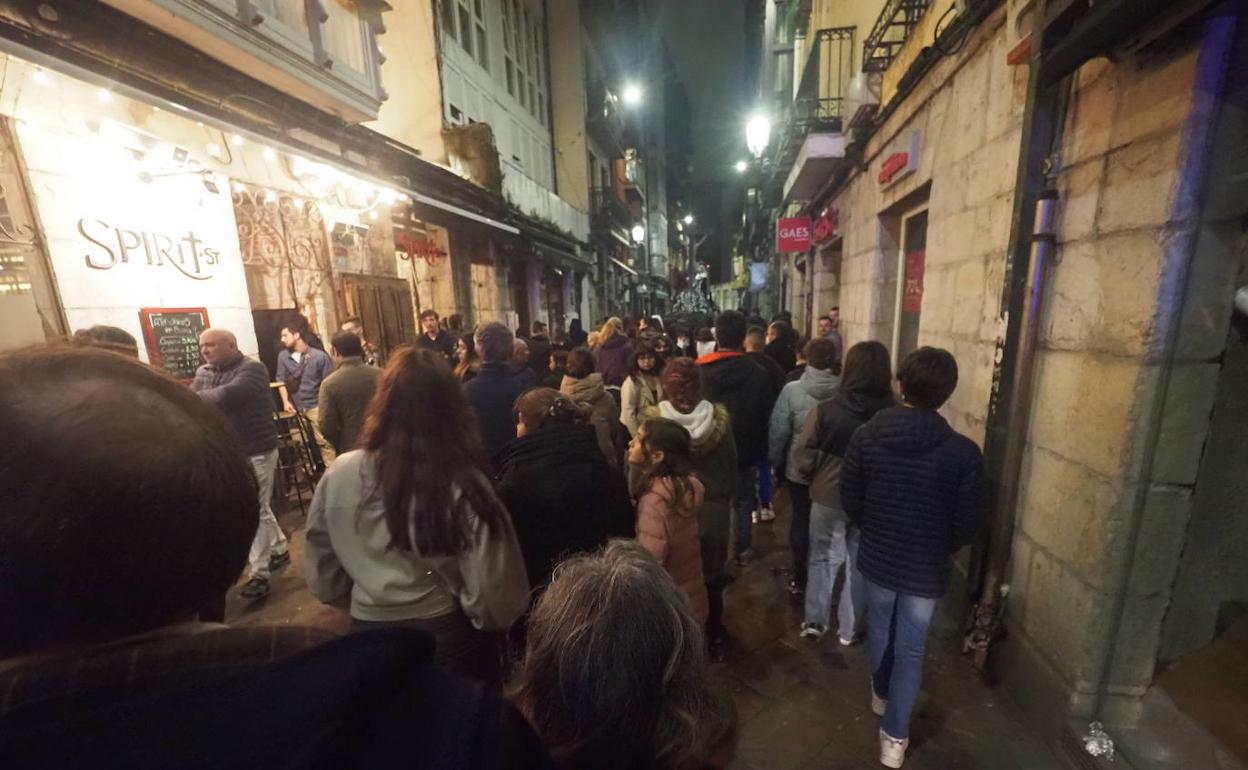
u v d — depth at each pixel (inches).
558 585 33.8
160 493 15.9
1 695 12.9
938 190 133.0
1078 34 69.5
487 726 16.4
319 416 131.4
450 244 323.0
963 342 117.0
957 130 121.4
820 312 358.6
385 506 53.7
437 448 54.6
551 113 598.9
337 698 14.3
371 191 218.7
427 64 320.5
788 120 295.1
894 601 78.2
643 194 1063.0
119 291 130.9
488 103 407.2
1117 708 74.0
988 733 84.0
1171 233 62.4
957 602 109.6
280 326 194.4
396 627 17.5
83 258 123.4
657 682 29.2
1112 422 70.4
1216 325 63.6
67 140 120.3
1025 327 89.0
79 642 15.6
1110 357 71.1
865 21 219.8
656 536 77.9
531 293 475.2
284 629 18.0
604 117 663.1
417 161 250.5
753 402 132.4
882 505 76.1
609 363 211.6
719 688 32.4
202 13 132.6
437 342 230.4
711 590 99.7
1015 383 91.5
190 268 149.6
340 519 56.8
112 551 15.3
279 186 186.9
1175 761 67.6
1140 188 66.5
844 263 270.2
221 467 18.4
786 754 82.2
